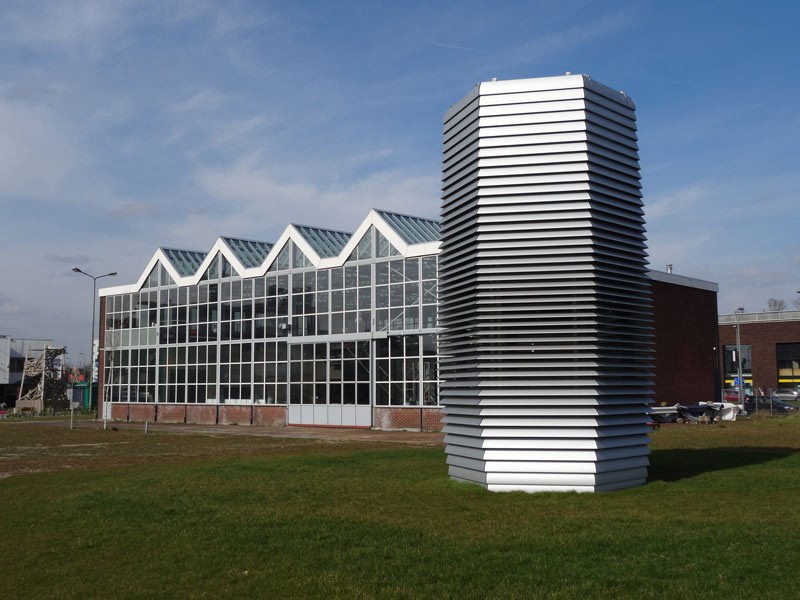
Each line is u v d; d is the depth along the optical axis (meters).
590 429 13.18
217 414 47.34
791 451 20.36
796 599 6.79
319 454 22.41
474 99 14.31
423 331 36.72
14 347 95.56
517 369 13.74
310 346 41.97
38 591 7.97
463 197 14.77
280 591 7.65
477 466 13.79
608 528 9.88
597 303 13.67
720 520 10.20
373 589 7.60
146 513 12.02
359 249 40.28
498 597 7.20
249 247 49.22
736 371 74.69
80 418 58.91
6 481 17.48
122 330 55.25
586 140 13.78
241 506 12.40
